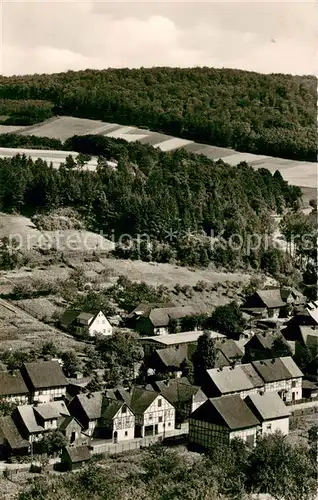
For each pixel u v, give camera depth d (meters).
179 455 110.69
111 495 91.12
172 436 121.19
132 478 98.50
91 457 109.62
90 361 146.00
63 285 195.75
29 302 184.12
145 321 174.50
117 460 108.88
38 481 96.75
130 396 126.56
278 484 88.62
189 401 128.25
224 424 113.81
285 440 111.50
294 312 195.00
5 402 123.62
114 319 179.12
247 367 138.38
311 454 96.81
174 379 135.62
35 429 114.19
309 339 160.12
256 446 103.62
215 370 133.38
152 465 101.75
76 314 170.75
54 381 132.00
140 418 122.81
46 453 112.31
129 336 163.75
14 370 132.12
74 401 122.88
